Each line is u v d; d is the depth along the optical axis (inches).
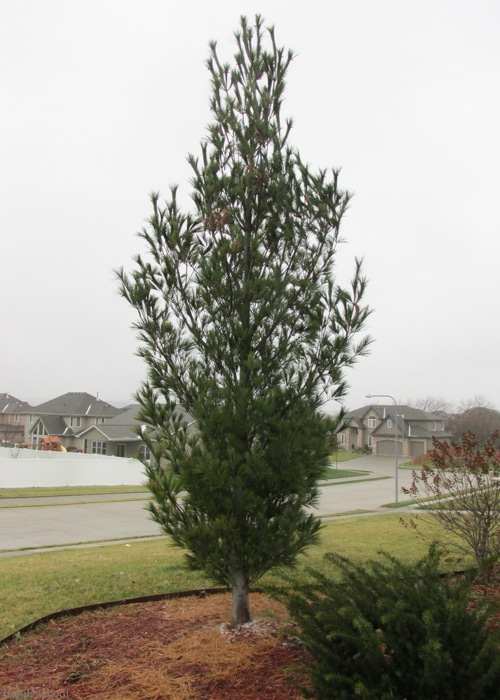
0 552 469.7
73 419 2468.0
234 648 186.7
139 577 312.2
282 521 190.5
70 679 170.4
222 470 187.9
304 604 158.7
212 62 240.8
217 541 189.5
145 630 210.7
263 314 204.1
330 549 410.0
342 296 218.8
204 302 217.9
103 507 847.1
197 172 232.7
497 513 299.0
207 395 201.2
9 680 171.9
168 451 200.4
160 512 202.1
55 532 598.9
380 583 163.5
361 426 2817.4
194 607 241.1
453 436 2662.4
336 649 145.7
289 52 240.5
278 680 164.4
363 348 221.3
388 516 705.6
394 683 134.6
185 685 164.1
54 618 232.4
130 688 163.6
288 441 193.5
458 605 144.1
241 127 229.0
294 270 225.9
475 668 129.0
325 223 228.2
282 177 223.8
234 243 213.8
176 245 218.7
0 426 2797.7
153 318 217.8
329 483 1380.4
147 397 209.6
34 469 1175.6
